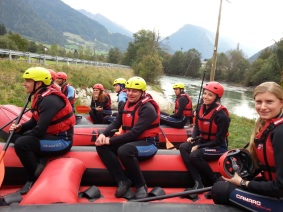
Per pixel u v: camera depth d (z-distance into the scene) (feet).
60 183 9.47
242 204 8.18
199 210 8.24
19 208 8.04
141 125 11.79
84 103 48.29
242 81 194.29
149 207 8.30
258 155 8.19
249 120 44.27
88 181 12.32
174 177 12.80
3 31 196.13
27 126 12.40
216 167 13.00
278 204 7.64
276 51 140.87
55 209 8.01
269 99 7.52
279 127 7.35
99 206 8.25
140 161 12.51
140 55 161.27
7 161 11.75
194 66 195.62
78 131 19.29
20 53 53.83
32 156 11.22
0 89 35.47
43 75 11.43
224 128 12.67
